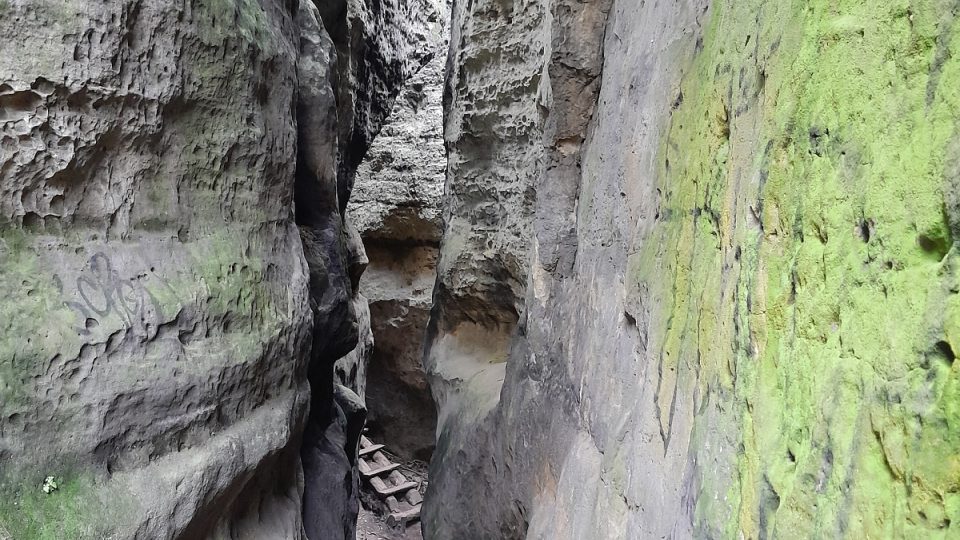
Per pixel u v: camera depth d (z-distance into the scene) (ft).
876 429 1.45
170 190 4.65
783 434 1.91
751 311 2.19
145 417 4.18
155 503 4.08
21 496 3.49
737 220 2.40
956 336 1.22
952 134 1.28
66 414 3.74
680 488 2.82
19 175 3.69
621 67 5.06
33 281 3.71
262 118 5.69
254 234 5.55
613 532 3.79
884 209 1.50
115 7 4.05
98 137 4.06
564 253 6.30
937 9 1.36
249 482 5.49
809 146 1.89
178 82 4.61
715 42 2.93
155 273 4.42
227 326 4.96
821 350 1.75
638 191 4.15
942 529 1.22
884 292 1.48
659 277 3.50
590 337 5.09
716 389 2.50
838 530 1.55
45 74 3.71
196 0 4.77
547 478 5.89
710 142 2.84
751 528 2.04
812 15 1.93
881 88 1.55
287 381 5.74
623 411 4.05
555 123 6.30
